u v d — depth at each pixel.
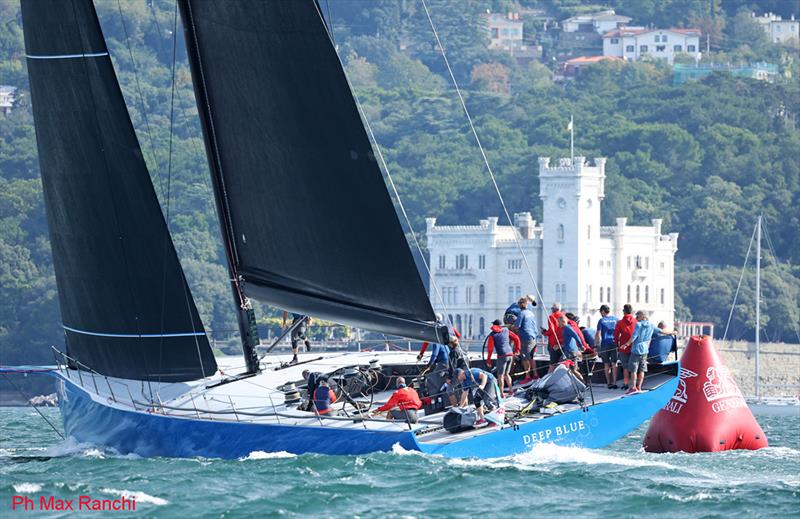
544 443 98.44
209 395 105.00
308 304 100.44
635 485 94.19
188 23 98.88
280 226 99.75
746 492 93.31
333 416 97.25
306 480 92.44
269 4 96.31
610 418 101.06
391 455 96.62
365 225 97.12
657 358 105.50
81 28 105.12
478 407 96.31
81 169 107.62
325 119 96.69
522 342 108.00
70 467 100.94
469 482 91.94
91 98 105.88
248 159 99.56
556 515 85.19
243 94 98.56
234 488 90.69
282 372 108.94
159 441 102.44
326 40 95.56
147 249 106.94
